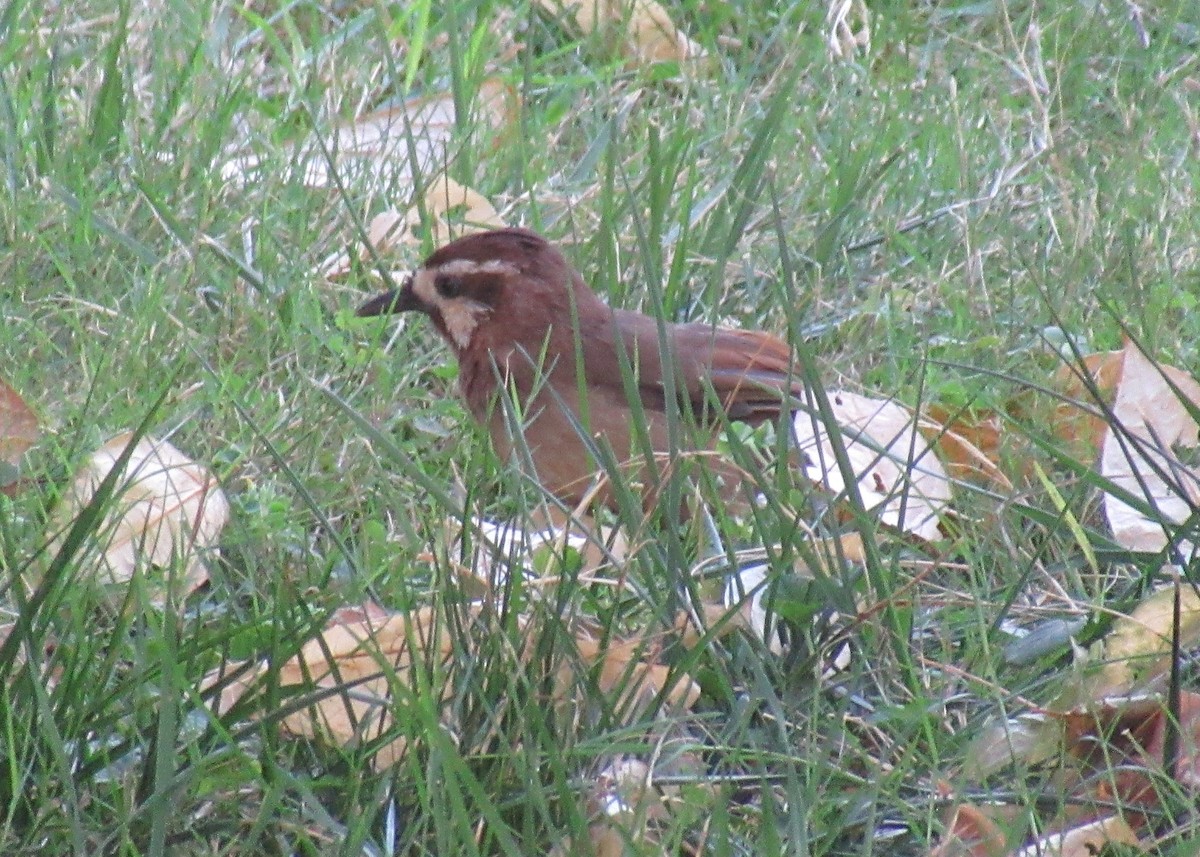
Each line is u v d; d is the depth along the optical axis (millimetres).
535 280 9250
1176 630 6535
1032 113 13289
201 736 6289
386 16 13422
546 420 9117
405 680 6723
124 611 6527
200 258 10078
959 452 9016
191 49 12383
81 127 11234
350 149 11742
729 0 14516
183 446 8648
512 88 12570
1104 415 7570
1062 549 8250
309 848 5816
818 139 12555
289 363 9430
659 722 6230
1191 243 11367
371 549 7652
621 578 6781
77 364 9273
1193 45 14797
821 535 7645
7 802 6027
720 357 9383
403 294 9617
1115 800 6238
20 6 12039
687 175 11547
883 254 11336
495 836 5723
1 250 10078
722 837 5637
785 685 6957
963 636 7688
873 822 5961
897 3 14500
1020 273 11109
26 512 7820
